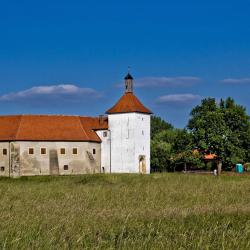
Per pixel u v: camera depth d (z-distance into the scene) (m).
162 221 21.22
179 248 15.26
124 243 15.98
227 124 96.25
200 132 94.62
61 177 64.19
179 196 34.12
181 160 101.50
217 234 17.56
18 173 90.56
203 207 26.61
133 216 23.06
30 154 91.44
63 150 93.44
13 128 93.62
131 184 46.47
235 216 22.73
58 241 16.58
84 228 19.17
